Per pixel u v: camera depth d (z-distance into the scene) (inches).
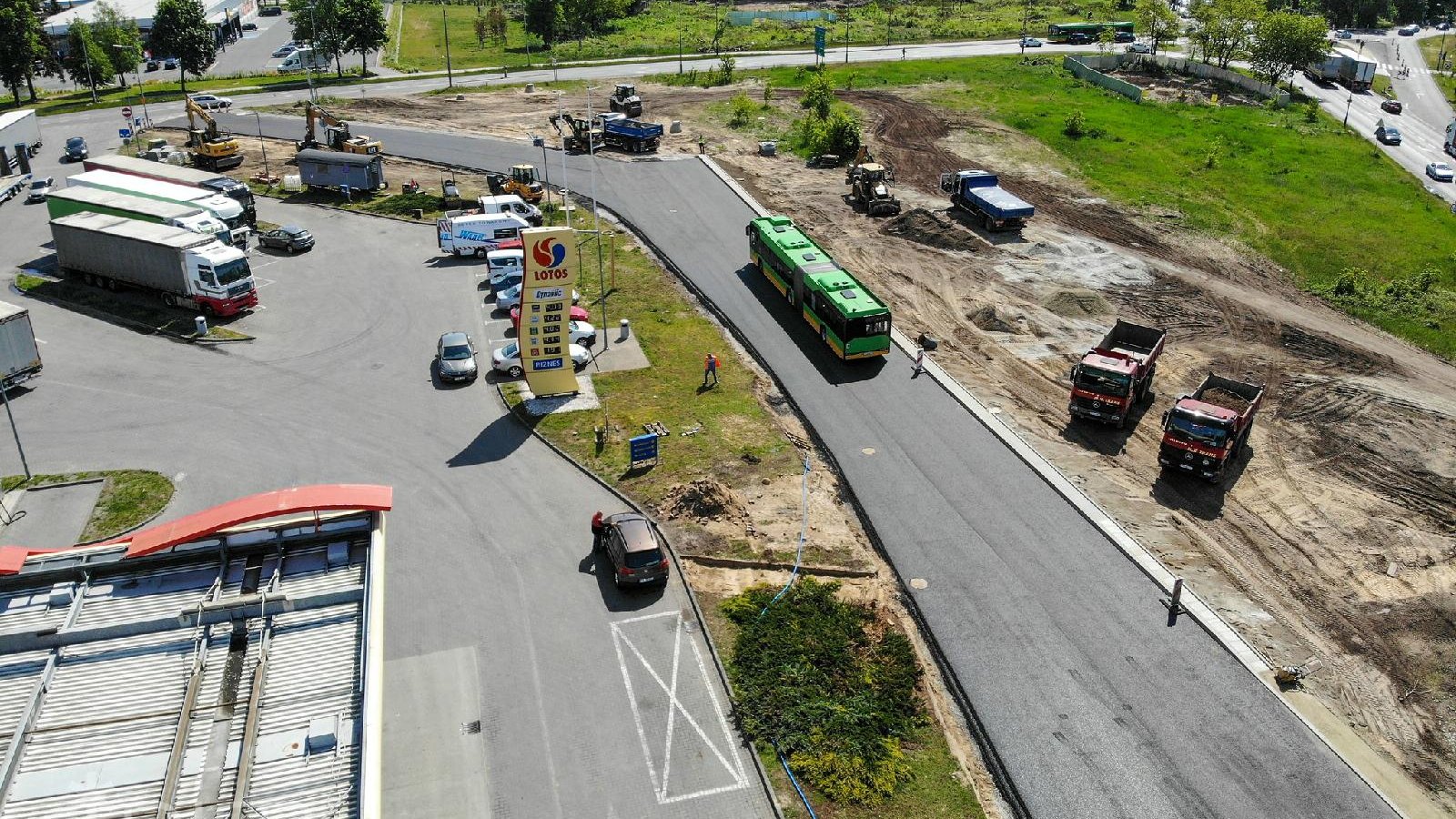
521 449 1697.8
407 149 3538.4
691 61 5019.7
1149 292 2447.1
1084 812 1030.4
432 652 1228.5
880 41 5615.2
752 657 1215.6
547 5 5487.2
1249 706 1171.9
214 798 744.3
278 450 1691.7
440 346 1953.7
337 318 2223.2
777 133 3789.4
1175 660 1239.5
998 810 1039.6
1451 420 1878.7
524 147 3570.4
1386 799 1054.4
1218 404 1758.1
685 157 3449.8
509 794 1036.5
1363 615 1365.7
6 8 4131.4
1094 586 1374.3
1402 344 2235.5
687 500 1514.5
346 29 4677.7
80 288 2369.6
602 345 2080.5
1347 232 2886.3
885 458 1684.3
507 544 1440.7
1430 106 4665.4
